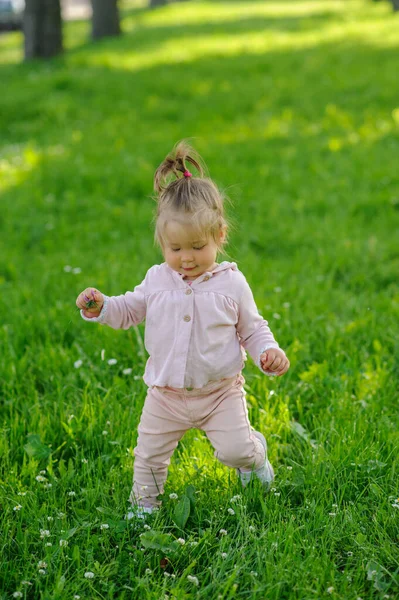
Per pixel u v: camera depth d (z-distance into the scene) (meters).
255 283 7.09
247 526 3.79
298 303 6.59
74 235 8.93
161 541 3.70
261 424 4.75
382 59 19.83
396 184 10.13
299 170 10.96
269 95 16.23
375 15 31.14
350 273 7.48
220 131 13.56
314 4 40.75
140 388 5.23
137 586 3.42
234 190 9.96
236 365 3.85
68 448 4.68
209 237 3.70
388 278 7.38
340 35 25.55
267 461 4.18
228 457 3.94
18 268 7.89
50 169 11.31
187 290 3.80
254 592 3.38
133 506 4.03
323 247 8.17
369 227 8.73
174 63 21.23
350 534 3.79
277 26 30.23
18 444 4.70
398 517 3.90
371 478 4.18
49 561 3.59
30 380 5.45
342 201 9.59
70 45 28.47
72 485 4.25
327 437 4.67
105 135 13.65
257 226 8.81
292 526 3.78
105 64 21.66
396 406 5.03
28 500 4.04
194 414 3.91
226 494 4.11
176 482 4.26
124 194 10.32
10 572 3.59
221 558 3.62
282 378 5.38
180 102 16.33
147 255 8.05
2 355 5.76
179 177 3.96
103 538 3.78
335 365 5.62
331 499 4.04
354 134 12.84
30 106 15.95
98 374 5.48
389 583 3.49
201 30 30.69
